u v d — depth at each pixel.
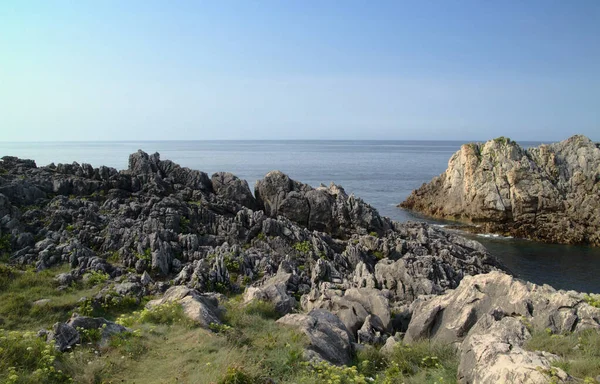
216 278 25.22
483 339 12.44
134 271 26.11
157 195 36.88
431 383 12.42
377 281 25.28
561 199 65.12
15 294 21.09
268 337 15.59
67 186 34.84
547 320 14.09
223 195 41.25
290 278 25.77
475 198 70.75
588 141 69.50
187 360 13.58
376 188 105.75
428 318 16.39
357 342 17.22
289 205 40.09
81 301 20.94
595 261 52.50
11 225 27.53
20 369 12.25
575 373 10.57
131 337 15.10
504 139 72.50
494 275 16.94
